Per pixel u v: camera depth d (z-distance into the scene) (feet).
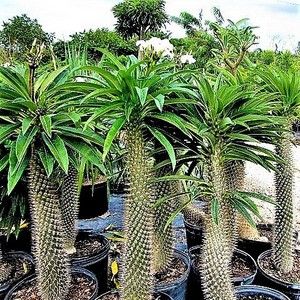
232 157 4.94
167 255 6.01
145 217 4.63
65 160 4.41
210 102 4.66
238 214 7.04
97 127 5.63
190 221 8.10
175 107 5.00
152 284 4.88
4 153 5.33
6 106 4.53
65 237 6.72
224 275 4.92
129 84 4.08
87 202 9.19
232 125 4.71
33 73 4.60
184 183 6.85
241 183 6.65
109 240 7.25
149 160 5.33
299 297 6.20
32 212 5.29
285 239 6.48
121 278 4.97
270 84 6.07
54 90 4.54
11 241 7.47
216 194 4.76
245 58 7.81
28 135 4.49
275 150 6.43
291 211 6.45
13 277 6.33
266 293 5.99
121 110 4.42
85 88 4.50
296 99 5.94
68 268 5.56
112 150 6.10
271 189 12.47
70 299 5.63
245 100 4.89
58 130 4.75
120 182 9.52
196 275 6.38
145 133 4.96
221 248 4.91
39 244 5.19
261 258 6.98
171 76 4.42
